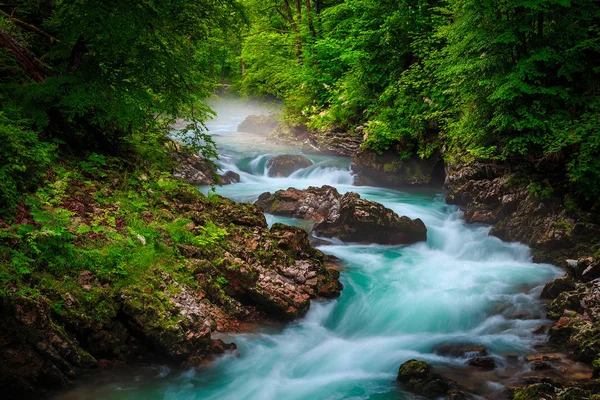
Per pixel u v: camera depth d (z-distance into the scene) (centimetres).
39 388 666
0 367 643
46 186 927
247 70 3369
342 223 1291
